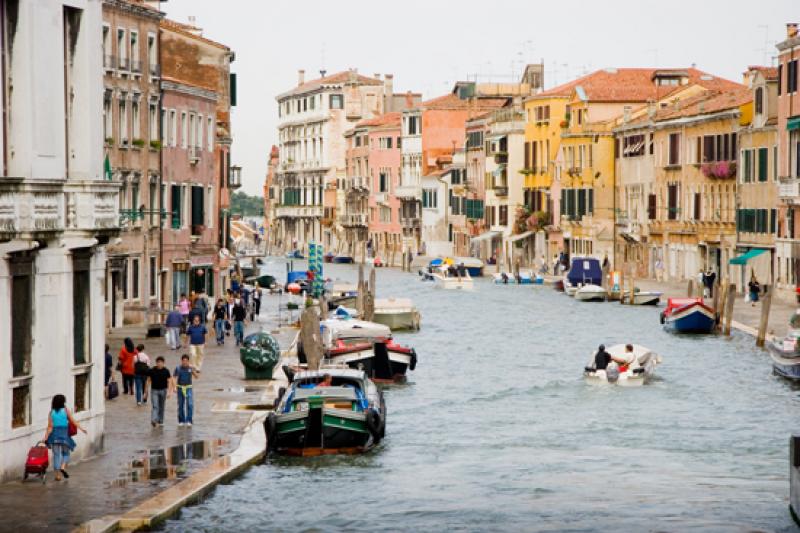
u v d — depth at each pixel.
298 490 42.22
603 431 56.06
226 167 120.69
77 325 40.62
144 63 92.44
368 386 54.09
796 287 110.12
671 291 134.75
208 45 117.50
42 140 37.78
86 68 40.22
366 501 41.06
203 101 106.25
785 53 114.62
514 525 38.03
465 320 112.62
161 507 36.00
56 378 39.09
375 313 102.81
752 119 129.12
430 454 50.16
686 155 145.00
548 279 164.38
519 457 49.81
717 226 136.38
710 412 61.16
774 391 67.62
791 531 37.19
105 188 39.19
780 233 116.94
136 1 92.31
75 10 40.06
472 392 67.69
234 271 136.75
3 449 36.97
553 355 85.00
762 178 123.25
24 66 36.94
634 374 69.94
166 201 97.69
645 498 42.03
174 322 76.00
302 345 71.44
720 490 43.47
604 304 128.62
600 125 170.88
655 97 173.12
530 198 194.25
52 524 33.62
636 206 161.25
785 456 50.53
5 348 36.56
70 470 39.94
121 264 86.06
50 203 36.97
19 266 36.97
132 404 54.09
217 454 44.28
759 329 86.94
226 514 38.34
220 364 69.56
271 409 53.88
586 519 38.91
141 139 91.81
